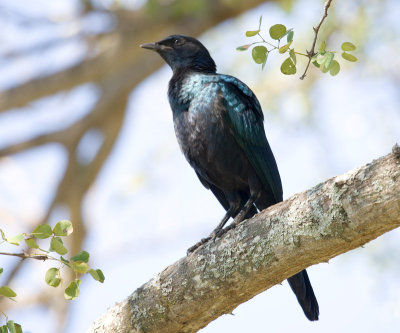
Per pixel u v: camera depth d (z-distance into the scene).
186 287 8.15
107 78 20.12
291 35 7.43
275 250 7.56
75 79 19.91
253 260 7.71
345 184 6.99
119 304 8.68
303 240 7.34
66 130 20.61
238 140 11.34
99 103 20.28
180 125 11.62
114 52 19.69
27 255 6.81
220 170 11.57
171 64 12.94
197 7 18.56
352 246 7.18
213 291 8.02
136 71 19.81
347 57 7.57
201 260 8.09
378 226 6.85
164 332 8.44
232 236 7.94
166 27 19.58
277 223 7.57
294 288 9.64
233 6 19.02
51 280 7.11
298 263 7.54
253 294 7.99
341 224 7.02
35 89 19.88
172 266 8.36
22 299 19.39
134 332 8.48
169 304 8.27
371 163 6.90
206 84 11.45
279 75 18.92
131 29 19.66
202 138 11.38
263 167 11.47
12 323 6.78
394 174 6.62
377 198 6.72
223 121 11.30
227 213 11.82
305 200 7.37
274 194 11.66
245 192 12.02
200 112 11.34
